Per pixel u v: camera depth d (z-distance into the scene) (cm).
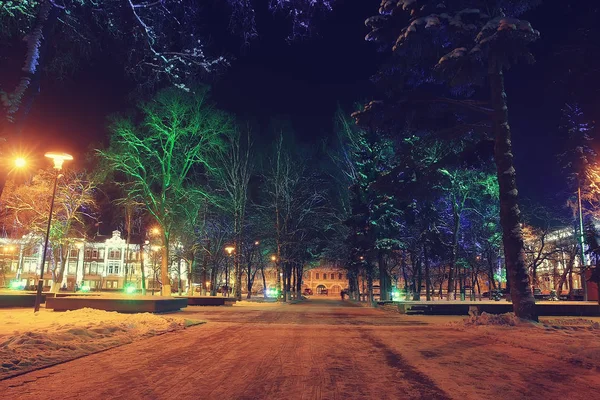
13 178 3700
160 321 1570
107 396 618
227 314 2305
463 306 2400
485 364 877
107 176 3888
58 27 1314
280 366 840
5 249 7038
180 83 1636
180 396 620
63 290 7775
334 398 614
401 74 1873
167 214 3638
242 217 4172
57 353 919
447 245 3822
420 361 905
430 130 1967
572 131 3319
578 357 908
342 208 4884
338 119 4512
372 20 1812
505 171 1723
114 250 9419
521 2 1683
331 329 1532
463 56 1521
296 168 4706
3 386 670
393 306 2761
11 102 1025
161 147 3600
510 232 1688
